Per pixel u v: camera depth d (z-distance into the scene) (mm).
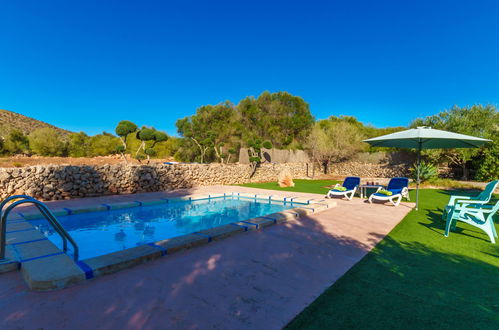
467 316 2299
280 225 5613
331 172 24500
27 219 6223
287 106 23438
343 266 3449
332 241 4543
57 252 3443
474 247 4289
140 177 10922
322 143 21344
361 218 6402
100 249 4969
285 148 22531
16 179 7824
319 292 2727
